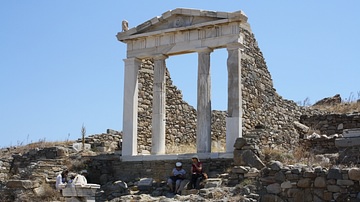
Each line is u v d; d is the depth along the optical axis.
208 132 27.56
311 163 21.03
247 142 23.77
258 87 30.77
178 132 34.31
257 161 23.14
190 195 21.23
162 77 29.33
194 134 35.47
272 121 31.84
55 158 29.58
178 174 24.30
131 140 29.14
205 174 23.53
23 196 24.89
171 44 29.11
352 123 30.03
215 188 21.38
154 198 21.88
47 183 26.09
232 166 24.83
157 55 29.44
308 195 18.22
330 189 17.84
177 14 28.91
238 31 27.28
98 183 27.86
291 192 18.53
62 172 26.02
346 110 39.09
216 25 27.84
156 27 29.77
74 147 31.42
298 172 18.55
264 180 19.22
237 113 26.61
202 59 28.09
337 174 17.81
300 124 30.25
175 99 34.47
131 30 30.14
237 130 26.41
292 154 24.39
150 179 25.84
